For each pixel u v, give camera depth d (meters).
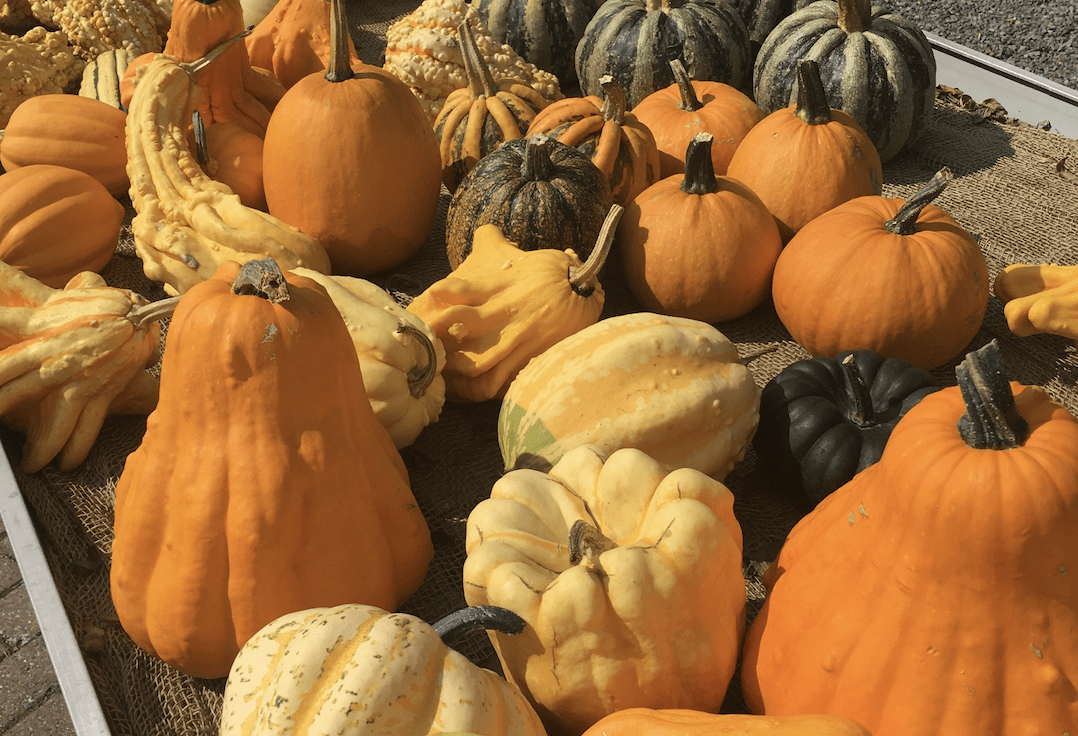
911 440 1.98
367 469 2.52
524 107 4.37
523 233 3.54
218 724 2.52
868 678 2.06
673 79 4.80
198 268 3.64
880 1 7.17
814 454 2.84
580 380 2.91
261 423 2.30
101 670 2.69
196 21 4.09
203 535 2.35
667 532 2.22
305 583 2.43
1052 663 1.94
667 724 1.99
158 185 3.80
